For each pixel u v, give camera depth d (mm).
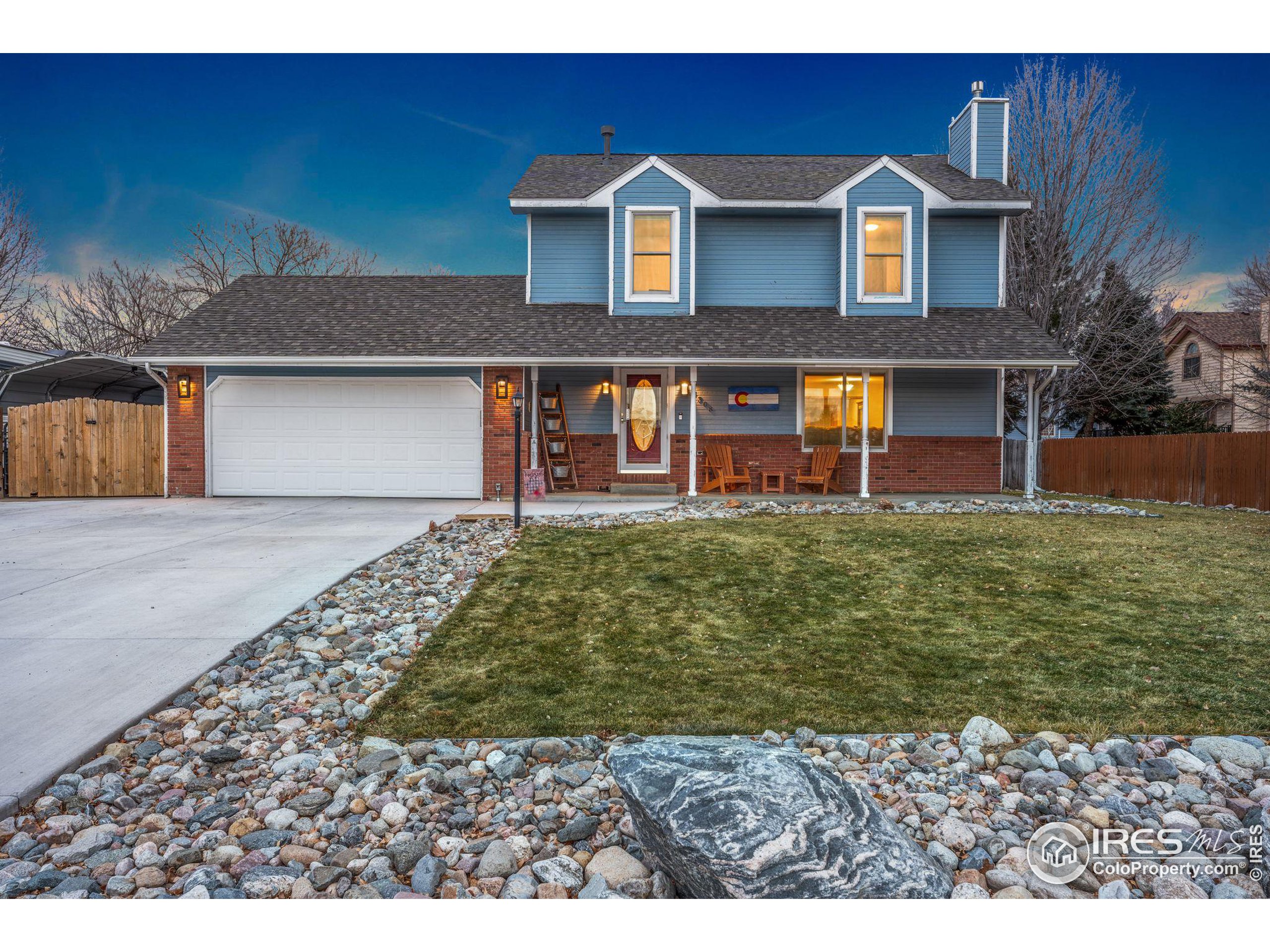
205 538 9445
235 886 2701
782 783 2725
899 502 13398
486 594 6844
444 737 3967
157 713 4184
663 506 12828
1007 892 2672
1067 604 6531
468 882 2773
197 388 14281
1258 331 26797
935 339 14055
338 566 7746
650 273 15273
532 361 13523
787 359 13359
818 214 15508
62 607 6094
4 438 14477
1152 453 16484
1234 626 5895
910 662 5105
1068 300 21625
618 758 2955
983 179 16078
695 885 2619
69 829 3004
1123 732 4000
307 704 4430
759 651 5344
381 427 14289
